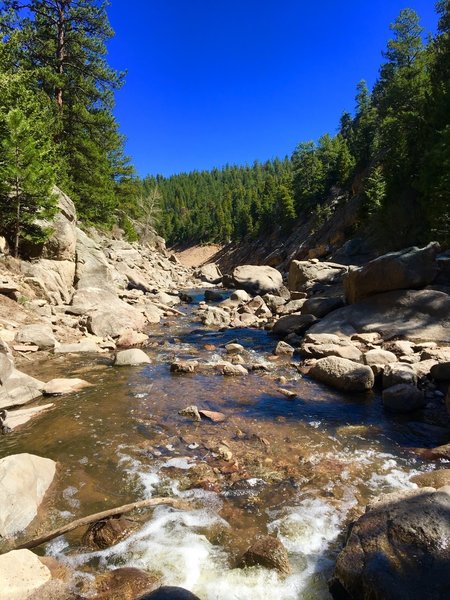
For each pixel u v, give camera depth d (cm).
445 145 2148
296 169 8062
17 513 399
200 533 392
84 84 2709
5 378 729
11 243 1661
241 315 1817
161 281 3588
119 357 1024
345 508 428
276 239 7794
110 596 309
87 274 1928
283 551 352
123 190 4544
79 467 515
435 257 1248
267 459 539
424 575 272
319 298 1534
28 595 303
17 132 1532
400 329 1115
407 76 4359
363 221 4419
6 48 2039
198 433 621
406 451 564
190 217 13988
